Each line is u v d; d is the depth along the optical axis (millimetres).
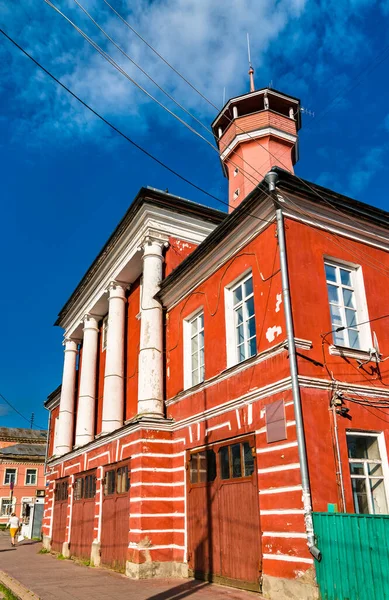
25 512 43438
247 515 9578
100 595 9469
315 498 8070
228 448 10625
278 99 20156
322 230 10508
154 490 12406
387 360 10266
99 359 20719
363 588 6812
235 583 9633
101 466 15617
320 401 8844
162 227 15852
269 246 10180
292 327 9102
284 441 8727
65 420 22562
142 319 14773
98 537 14953
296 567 7949
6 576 12766
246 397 10062
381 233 11461
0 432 52219
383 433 9391
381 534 6723
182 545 11805
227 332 11500
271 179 9789
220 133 21438
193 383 13188
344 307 10367
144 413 13375
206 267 12750
